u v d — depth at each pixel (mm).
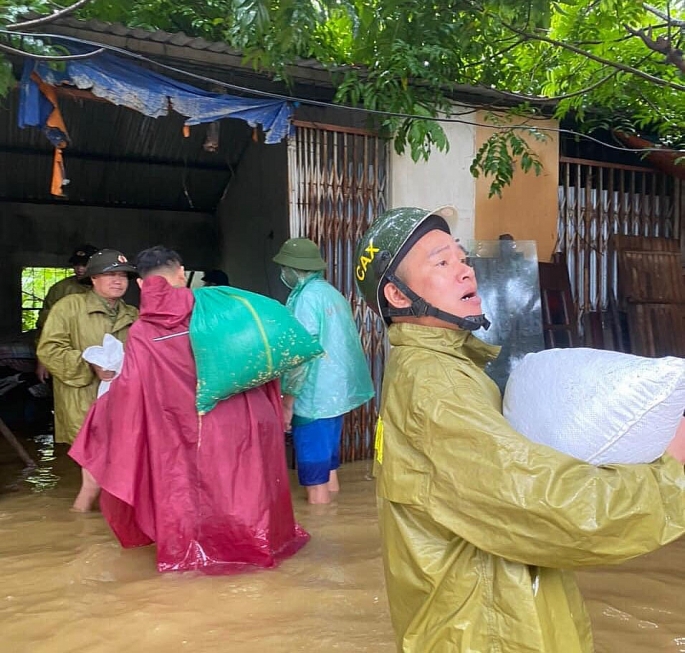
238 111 5262
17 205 10203
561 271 6594
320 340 4523
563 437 1338
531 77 6391
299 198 5699
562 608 1403
